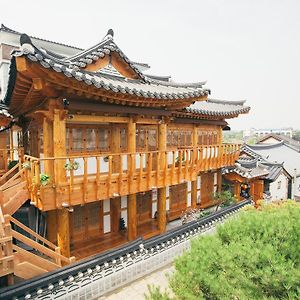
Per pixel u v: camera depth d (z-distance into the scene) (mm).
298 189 25438
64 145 8102
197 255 3945
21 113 11914
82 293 7102
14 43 16938
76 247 10406
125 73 10805
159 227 12367
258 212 5094
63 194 7902
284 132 107125
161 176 10883
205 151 15141
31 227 12109
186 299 3564
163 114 10922
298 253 3646
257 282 3301
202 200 17609
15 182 9727
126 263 8219
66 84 6934
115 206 11953
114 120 9586
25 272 6750
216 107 17938
